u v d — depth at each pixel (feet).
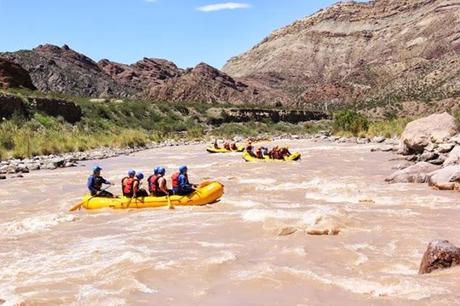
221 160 92.58
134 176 45.80
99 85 513.86
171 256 28.02
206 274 24.75
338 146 117.70
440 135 74.18
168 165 84.99
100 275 25.16
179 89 590.14
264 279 23.63
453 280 21.67
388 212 38.45
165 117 205.98
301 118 291.17
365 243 29.73
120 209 44.39
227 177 63.82
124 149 123.75
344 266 25.40
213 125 229.45
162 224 37.32
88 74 537.24
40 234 35.60
